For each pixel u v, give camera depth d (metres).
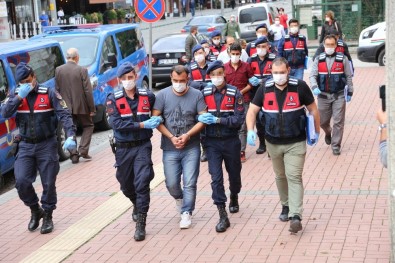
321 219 8.39
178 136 8.23
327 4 27.50
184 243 7.96
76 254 7.89
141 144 8.16
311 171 10.71
